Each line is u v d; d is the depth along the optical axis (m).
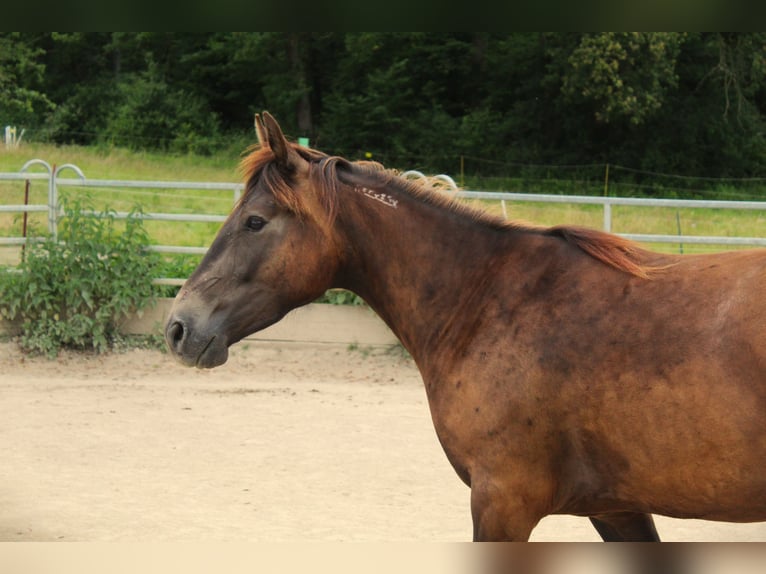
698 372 2.61
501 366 3.00
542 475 2.93
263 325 3.31
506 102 27.25
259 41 25.48
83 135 25.69
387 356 9.77
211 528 4.84
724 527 5.04
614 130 26.22
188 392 8.56
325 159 3.42
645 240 9.62
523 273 3.15
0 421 7.32
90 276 9.87
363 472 6.05
